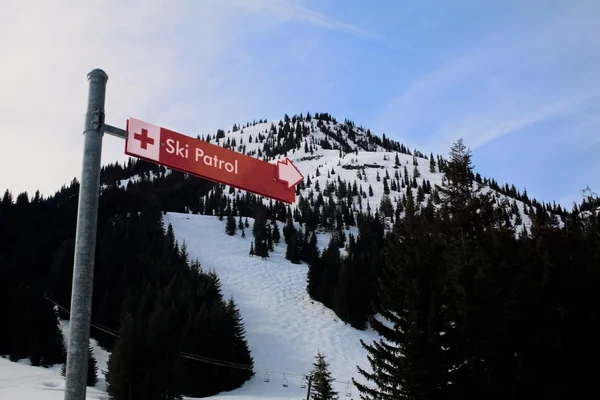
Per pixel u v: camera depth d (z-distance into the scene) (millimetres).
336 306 70750
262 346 59688
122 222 88312
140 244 79312
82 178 3721
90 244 3602
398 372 18609
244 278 84438
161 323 40688
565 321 19938
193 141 4328
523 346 19469
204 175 4305
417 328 18344
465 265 20656
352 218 150625
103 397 37031
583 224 33281
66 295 63531
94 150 3770
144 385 33750
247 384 50281
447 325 19094
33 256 71062
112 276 67250
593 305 20453
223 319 51938
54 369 47625
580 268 21500
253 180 4641
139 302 57812
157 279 67375
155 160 4066
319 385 38062
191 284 65062
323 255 81875
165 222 117188
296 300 76750
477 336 19125
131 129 3998
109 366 34969
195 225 120938
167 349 38500
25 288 54969
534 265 21219
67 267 65812
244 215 147250
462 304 19484
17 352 49812
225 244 108250
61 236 77938
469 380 18500
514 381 19328
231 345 51000
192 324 51094
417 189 183625
